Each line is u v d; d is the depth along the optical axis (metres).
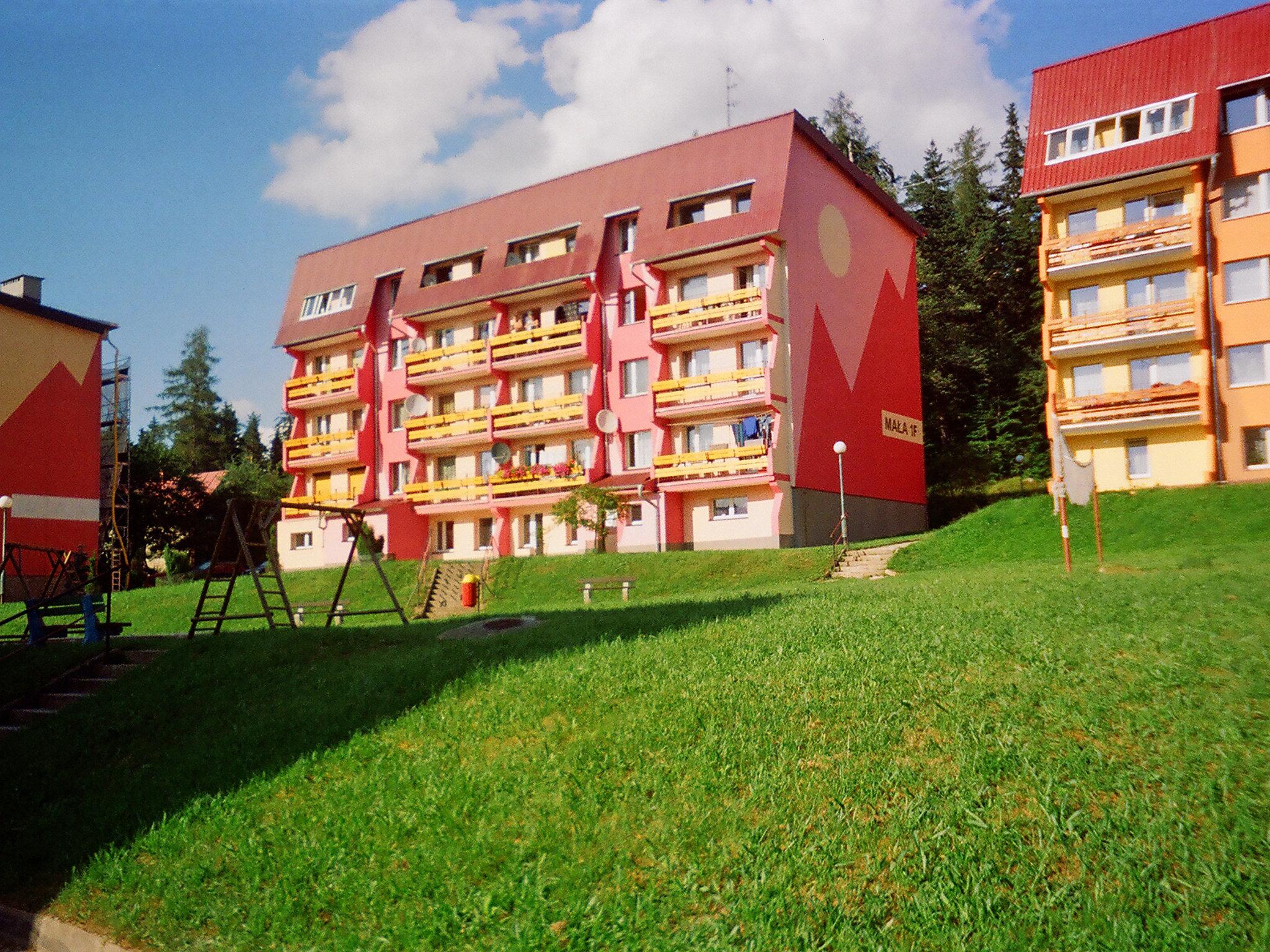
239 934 7.68
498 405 42.41
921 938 5.90
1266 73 30.67
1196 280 31.30
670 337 37.56
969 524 31.02
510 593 34.56
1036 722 8.30
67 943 8.49
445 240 45.47
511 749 9.65
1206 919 5.67
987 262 57.97
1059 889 6.07
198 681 14.62
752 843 7.17
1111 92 33.56
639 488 36.75
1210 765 7.15
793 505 35.66
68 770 12.45
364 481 46.97
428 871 7.80
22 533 41.94
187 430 87.50
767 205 35.88
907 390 45.66
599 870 7.28
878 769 7.89
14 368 42.25
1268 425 29.94
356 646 15.66
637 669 11.28
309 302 49.91
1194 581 13.50
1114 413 31.91
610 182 40.91
